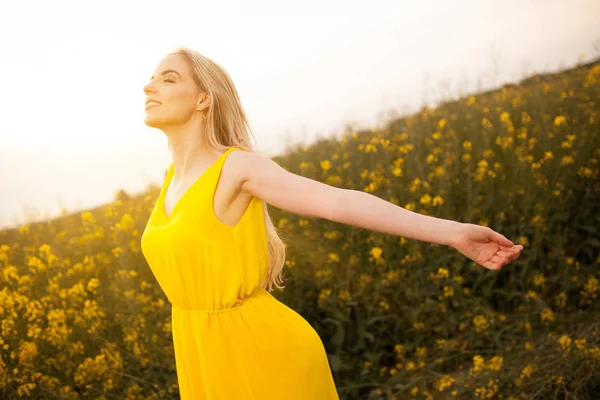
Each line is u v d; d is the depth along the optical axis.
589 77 7.16
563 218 4.44
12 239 5.13
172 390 3.30
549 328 3.73
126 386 3.36
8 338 3.27
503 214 4.43
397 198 4.84
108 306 3.77
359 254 4.23
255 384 1.51
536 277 4.03
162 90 1.57
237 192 1.49
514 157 5.00
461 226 1.28
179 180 1.62
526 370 3.02
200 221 1.46
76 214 5.52
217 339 1.51
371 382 3.65
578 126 5.75
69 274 4.00
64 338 3.32
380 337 3.90
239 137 1.66
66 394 3.20
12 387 3.17
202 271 1.48
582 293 3.93
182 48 1.62
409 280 3.99
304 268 4.07
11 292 3.74
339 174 5.58
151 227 1.59
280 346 1.52
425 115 6.94
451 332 3.97
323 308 3.89
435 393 3.37
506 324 3.90
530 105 6.82
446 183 4.69
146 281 4.19
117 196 5.68
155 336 3.45
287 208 1.44
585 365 2.97
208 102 1.58
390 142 6.21
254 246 1.52
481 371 3.22
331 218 1.36
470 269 4.18
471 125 6.19
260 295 1.58
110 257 4.30
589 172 4.68
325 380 1.61
